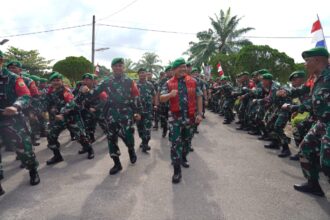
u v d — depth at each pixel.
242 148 6.38
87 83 6.33
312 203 3.52
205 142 7.00
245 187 4.03
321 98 3.18
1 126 3.70
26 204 3.52
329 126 3.12
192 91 4.20
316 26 6.85
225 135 7.93
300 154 3.73
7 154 5.97
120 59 4.43
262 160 5.41
